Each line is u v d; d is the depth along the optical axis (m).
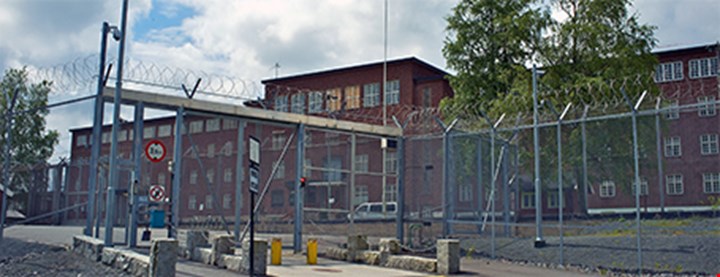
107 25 15.42
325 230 21.67
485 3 32.31
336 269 14.05
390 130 19.64
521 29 29.77
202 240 14.89
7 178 15.83
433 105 47.06
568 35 28.64
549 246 15.28
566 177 19.14
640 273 12.74
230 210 25.36
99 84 15.37
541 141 19.59
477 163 18.34
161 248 10.67
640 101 13.57
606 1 28.33
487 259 15.67
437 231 19.41
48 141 38.66
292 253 17.58
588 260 14.01
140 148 15.88
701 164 16.62
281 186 25.27
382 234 20.64
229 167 26.27
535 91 16.31
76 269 12.60
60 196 27.89
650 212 17.69
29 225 29.02
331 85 49.69
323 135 25.02
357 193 27.91
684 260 12.75
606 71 26.88
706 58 41.94
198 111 16.80
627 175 17.20
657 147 14.38
